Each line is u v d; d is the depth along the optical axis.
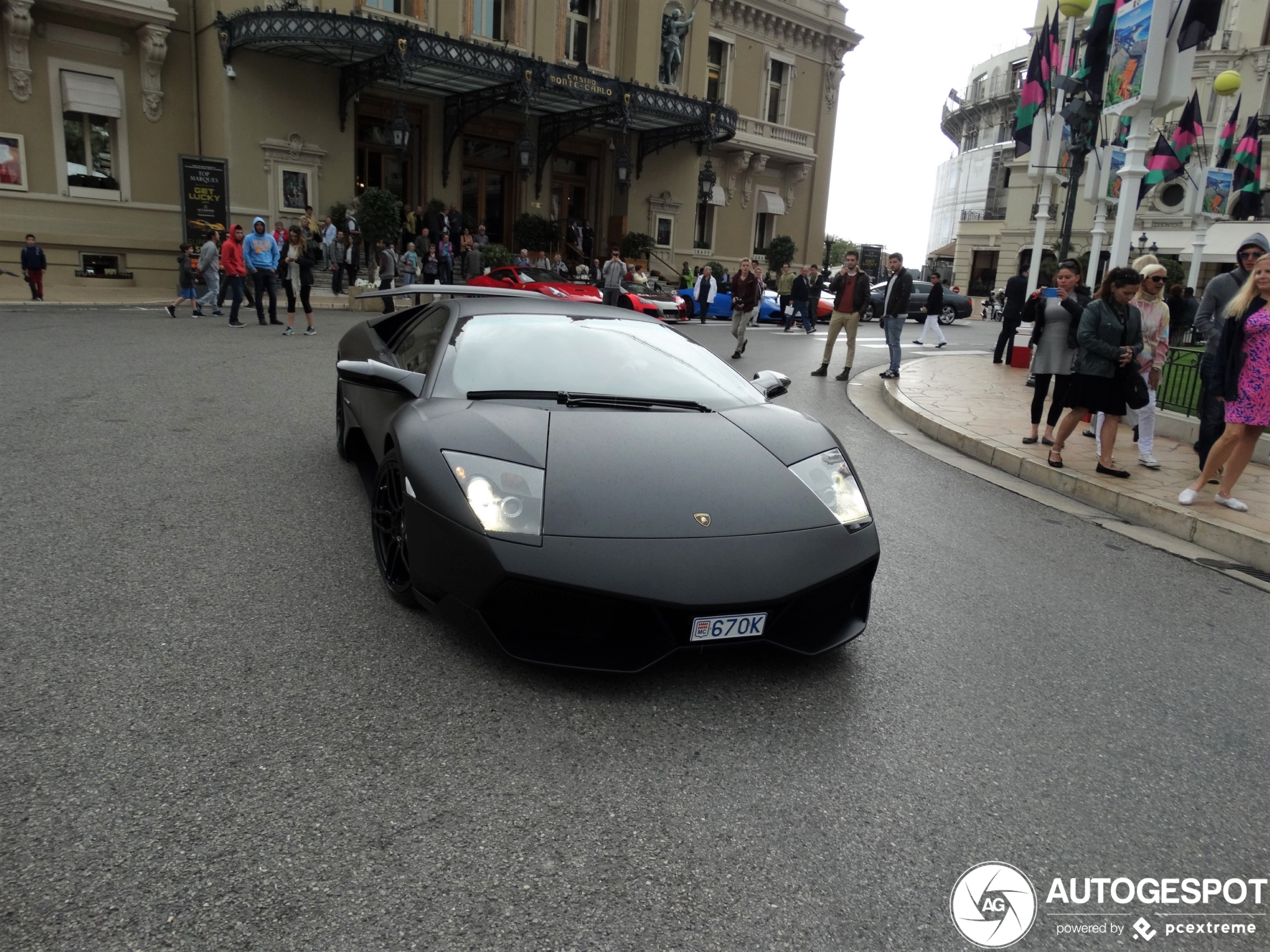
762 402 3.89
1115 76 9.21
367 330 5.11
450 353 3.70
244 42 18.75
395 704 2.62
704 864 2.02
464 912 1.81
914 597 3.98
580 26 25.92
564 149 26.53
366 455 4.78
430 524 2.80
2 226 17.95
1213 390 5.63
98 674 2.68
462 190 24.77
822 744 2.60
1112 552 5.02
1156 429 8.45
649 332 4.29
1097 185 12.65
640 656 2.67
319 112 20.69
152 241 19.77
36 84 18.25
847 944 1.81
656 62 26.78
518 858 1.99
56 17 18.28
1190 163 34.94
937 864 2.09
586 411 3.36
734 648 2.82
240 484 4.84
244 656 2.86
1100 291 6.31
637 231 27.86
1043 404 7.51
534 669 2.88
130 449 5.45
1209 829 2.34
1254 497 5.98
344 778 2.24
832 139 34.03
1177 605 4.19
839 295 11.64
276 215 20.30
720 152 30.17
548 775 2.32
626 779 2.33
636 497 2.82
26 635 2.90
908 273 11.48
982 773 2.52
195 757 2.29
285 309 16.55
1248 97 34.69
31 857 1.88
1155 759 2.69
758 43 30.64
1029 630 3.70
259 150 19.89
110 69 19.08
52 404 6.60
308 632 3.06
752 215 31.72
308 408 7.09
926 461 7.24
